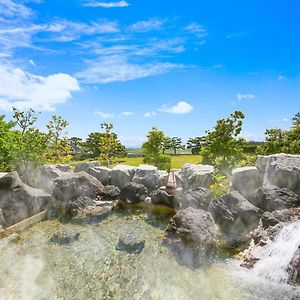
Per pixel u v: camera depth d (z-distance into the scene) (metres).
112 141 44.31
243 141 27.00
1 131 25.44
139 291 9.81
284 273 10.27
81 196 19.17
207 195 17.27
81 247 13.27
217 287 9.91
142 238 14.23
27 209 16.92
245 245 13.04
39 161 25.02
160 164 35.66
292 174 15.80
